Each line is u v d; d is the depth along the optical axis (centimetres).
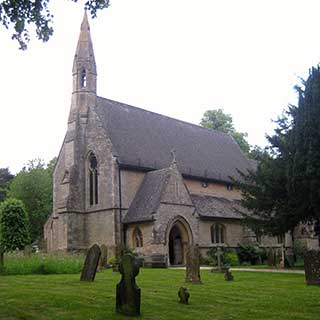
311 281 2022
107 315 1235
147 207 3994
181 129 5369
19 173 7206
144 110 5091
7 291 1694
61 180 4575
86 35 4625
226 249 4559
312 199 2953
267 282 2167
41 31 1434
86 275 2106
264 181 3319
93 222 4219
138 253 3869
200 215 4425
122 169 4206
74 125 4419
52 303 1411
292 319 1209
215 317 1228
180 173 4256
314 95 2961
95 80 4556
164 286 1950
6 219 4944
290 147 3108
